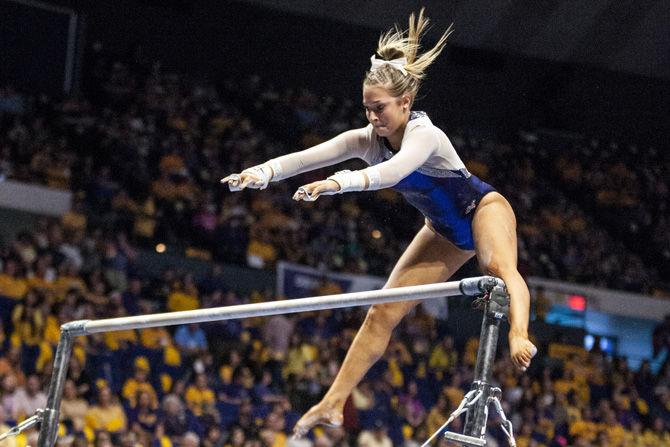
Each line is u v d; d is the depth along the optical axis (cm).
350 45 2973
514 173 2862
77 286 1725
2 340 1487
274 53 2938
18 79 2559
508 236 481
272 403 1623
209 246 2127
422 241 525
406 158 449
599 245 2708
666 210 2975
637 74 3150
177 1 2859
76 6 2756
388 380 1769
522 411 1844
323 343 1794
